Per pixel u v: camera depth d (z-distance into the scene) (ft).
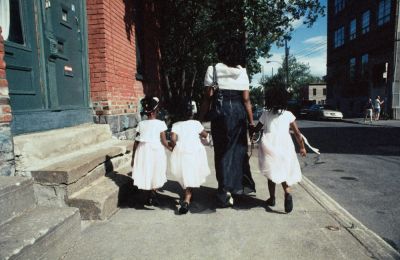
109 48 19.01
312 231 10.02
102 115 18.80
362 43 86.53
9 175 10.20
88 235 9.78
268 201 12.49
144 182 12.18
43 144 11.90
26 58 12.96
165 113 38.45
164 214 11.68
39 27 13.85
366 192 16.07
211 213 11.76
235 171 12.17
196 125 12.72
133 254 8.61
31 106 13.30
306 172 20.88
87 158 12.61
